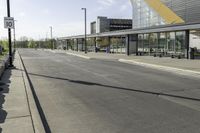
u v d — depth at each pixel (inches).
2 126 259.9
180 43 1406.3
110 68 887.1
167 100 389.4
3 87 473.4
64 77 653.9
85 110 336.8
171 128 265.6
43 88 496.7
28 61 1235.2
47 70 821.9
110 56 1593.3
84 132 256.1
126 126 273.0
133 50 1776.6
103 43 2481.5
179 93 440.8
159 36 1599.4
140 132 254.8
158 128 265.9
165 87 501.0
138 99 397.4
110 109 340.2
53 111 332.8
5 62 830.5
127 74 714.8
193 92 449.4
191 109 337.4
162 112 324.2
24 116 293.4
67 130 262.8
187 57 1263.5
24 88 466.0
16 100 370.0
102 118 301.6
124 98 404.8
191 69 791.7
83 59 1398.9
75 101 387.2
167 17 1936.5
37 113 319.6
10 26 821.2
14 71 733.9
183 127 268.4
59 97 415.8
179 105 358.6
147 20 2233.0
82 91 464.1
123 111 330.3
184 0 1740.9
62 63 1112.2
